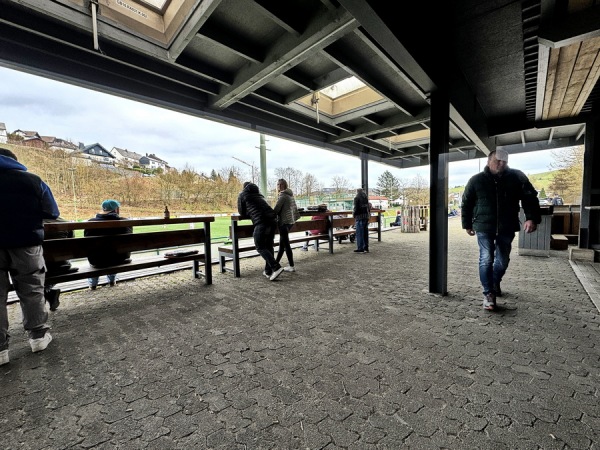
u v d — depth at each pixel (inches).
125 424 56.2
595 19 101.4
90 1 111.6
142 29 130.9
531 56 135.6
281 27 130.0
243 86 165.6
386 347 85.5
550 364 74.1
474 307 118.9
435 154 135.2
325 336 94.0
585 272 172.7
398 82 191.5
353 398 62.4
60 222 119.9
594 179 218.5
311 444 49.8
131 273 185.0
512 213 116.3
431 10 101.8
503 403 59.5
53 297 119.1
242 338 93.9
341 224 288.5
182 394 65.4
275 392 65.2
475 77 159.5
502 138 329.1
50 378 72.9
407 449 48.3
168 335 97.3
